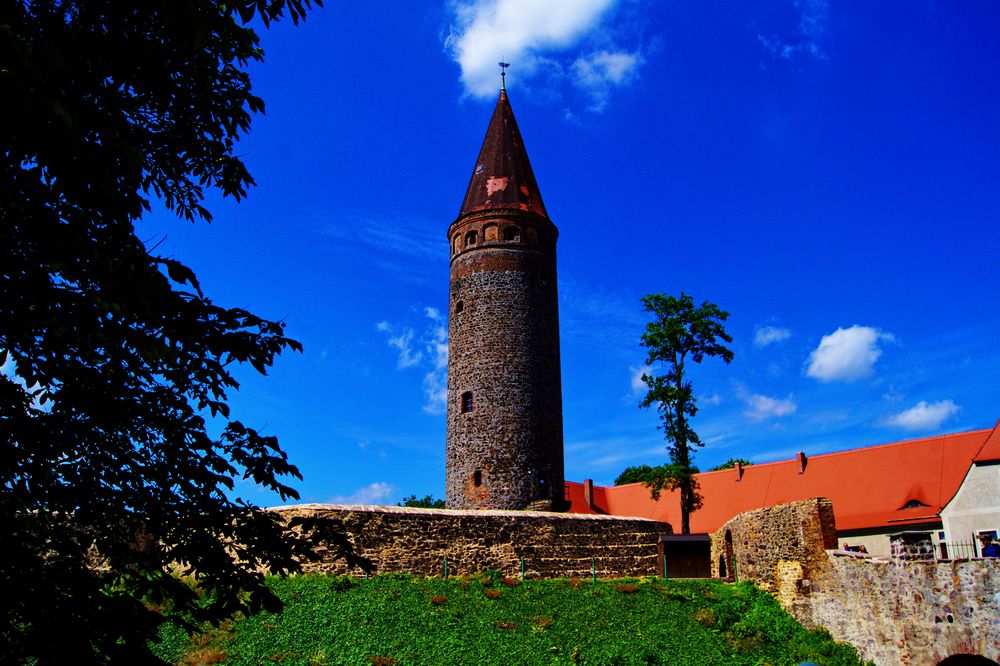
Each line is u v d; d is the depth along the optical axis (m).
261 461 8.01
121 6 7.96
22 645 6.42
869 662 18.97
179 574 20.95
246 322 8.01
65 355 7.20
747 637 21.05
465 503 33.06
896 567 18.52
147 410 7.71
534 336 35.03
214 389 8.02
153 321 7.36
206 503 7.75
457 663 18.20
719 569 28.12
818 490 38.88
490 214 36.28
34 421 6.95
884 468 37.84
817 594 21.30
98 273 7.03
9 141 6.82
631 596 24.02
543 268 36.50
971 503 29.91
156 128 9.01
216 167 9.35
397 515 25.11
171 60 8.57
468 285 35.81
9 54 6.32
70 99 7.22
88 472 7.41
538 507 32.53
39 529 7.02
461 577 24.70
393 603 21.16
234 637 18.41
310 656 17.62
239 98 9.12
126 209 7.79
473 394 34.16
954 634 17.05
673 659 19.48
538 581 25.23
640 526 30.08
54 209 7.21
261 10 8.52
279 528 8.03
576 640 20.28
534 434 33.69
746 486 41.66
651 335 35.41
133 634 6.91
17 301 6.67
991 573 16.81
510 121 39.97
